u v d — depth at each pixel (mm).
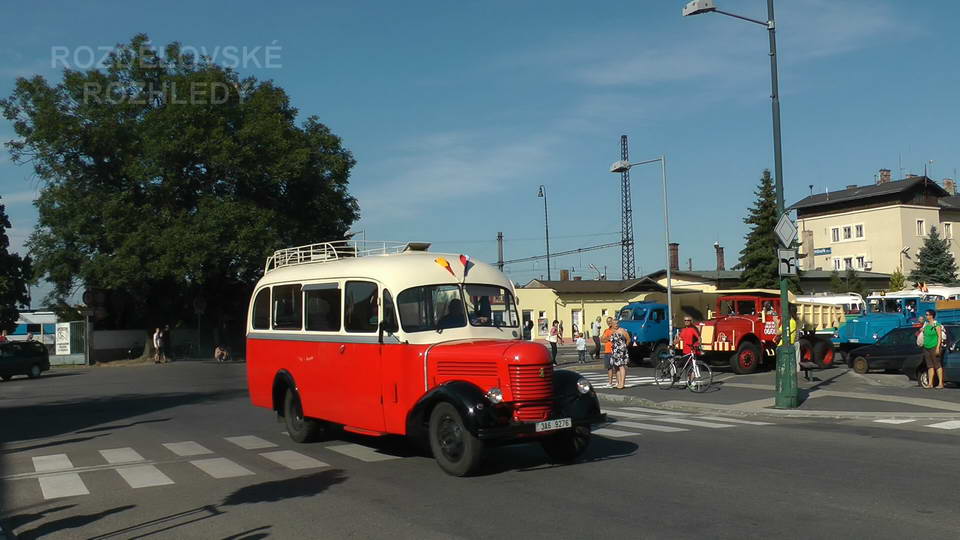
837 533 6547
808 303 28359
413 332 10242
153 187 40188
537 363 9367
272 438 13203
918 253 64938
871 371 25641
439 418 9500
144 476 9922
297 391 12367
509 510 7590
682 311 30547
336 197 45031
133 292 43250
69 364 44531
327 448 11914
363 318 10836
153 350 44781
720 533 6602
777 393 16609
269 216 39812
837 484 8508
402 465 10266
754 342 26125
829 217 74750
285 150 40938
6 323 47344
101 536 7121
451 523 7156
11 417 17984
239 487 9094
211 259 38875
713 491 8258
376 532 6926
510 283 11258
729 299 27469
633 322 30578
